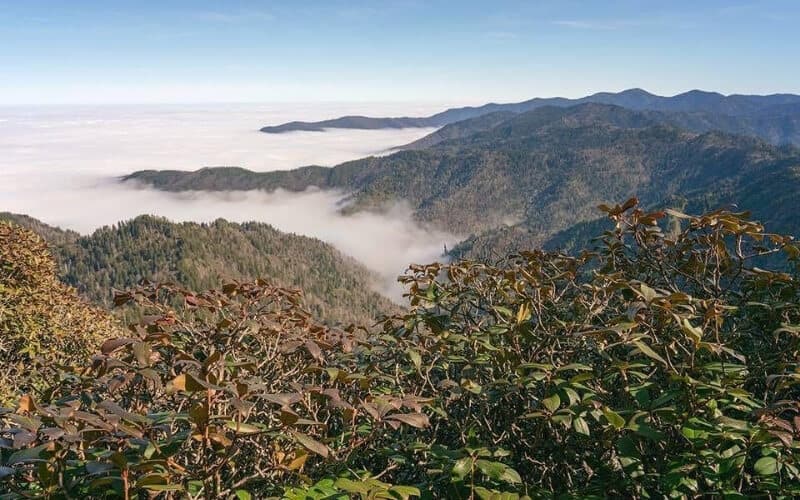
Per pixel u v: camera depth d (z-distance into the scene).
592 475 1.73
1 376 5.83
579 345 2.01
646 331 1.89
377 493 1.29
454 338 2.05
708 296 2.21
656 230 2.24
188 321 1.96
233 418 1.46
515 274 2.15
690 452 1.58
